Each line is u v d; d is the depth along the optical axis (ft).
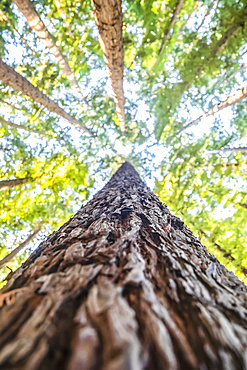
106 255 2.83
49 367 1.25
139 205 5.97
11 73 11.30
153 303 1.91
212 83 23.88
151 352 1.40
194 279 2.71
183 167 25.00
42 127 24.82
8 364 1.26
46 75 22.79
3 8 18.58
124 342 1.32
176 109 25.02
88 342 1.34
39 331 1.51
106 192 7.80
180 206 25.48
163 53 20.93
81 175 24.52
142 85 24.94
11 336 1.49
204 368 1.41
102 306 1.69
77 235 3.88
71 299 1.88
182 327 1.81
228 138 24.22
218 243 23.09
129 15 19.83
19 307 1.83
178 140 26.40
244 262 22.26
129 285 2.13
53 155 24.73
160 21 19.56
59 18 19.71
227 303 2.35
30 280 2.61
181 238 4.42
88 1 18.54
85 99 24.86
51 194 24.57
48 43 16.28
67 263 2.77
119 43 10.82
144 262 2.73
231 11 17.88
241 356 1.61
